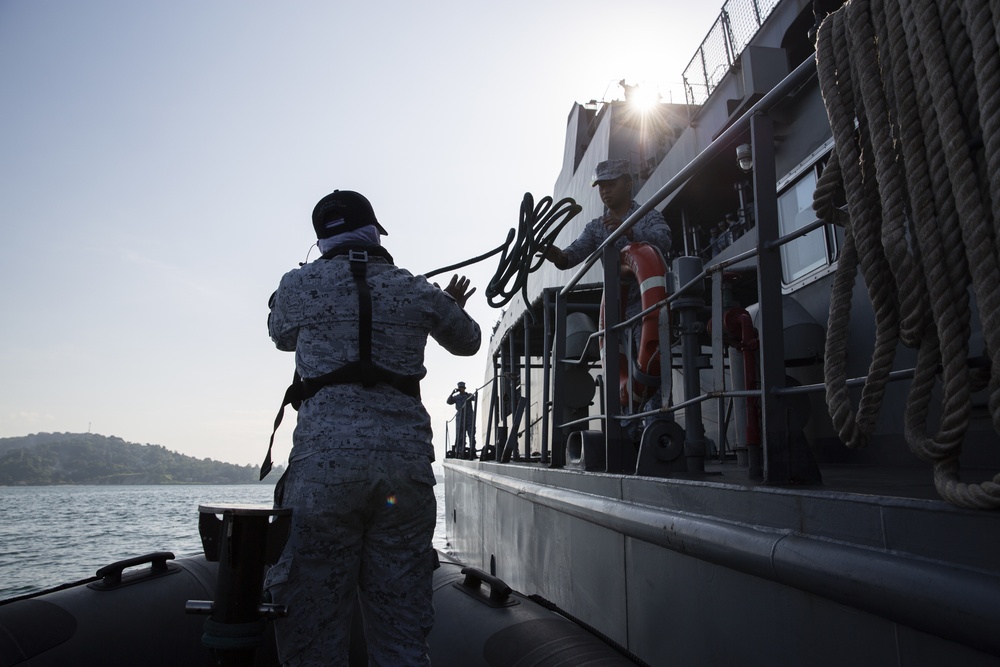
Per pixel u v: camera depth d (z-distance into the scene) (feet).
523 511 15.35
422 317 6.47
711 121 23.79
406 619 5.95
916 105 4.53
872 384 4.88
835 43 5.29
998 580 3.74
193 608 4.97
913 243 4.77
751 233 19.74
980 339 11.13
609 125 35.01
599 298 22.89
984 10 4.04
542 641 7.07
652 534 7.97
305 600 5.59
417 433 6.17
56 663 7.43
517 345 26.99
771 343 6.94
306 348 6.18
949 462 4.28
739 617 6.42
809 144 17.33
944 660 4.23
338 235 6.67
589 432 12.26
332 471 5.62
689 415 10.19
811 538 5.42
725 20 26.63
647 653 8.32
